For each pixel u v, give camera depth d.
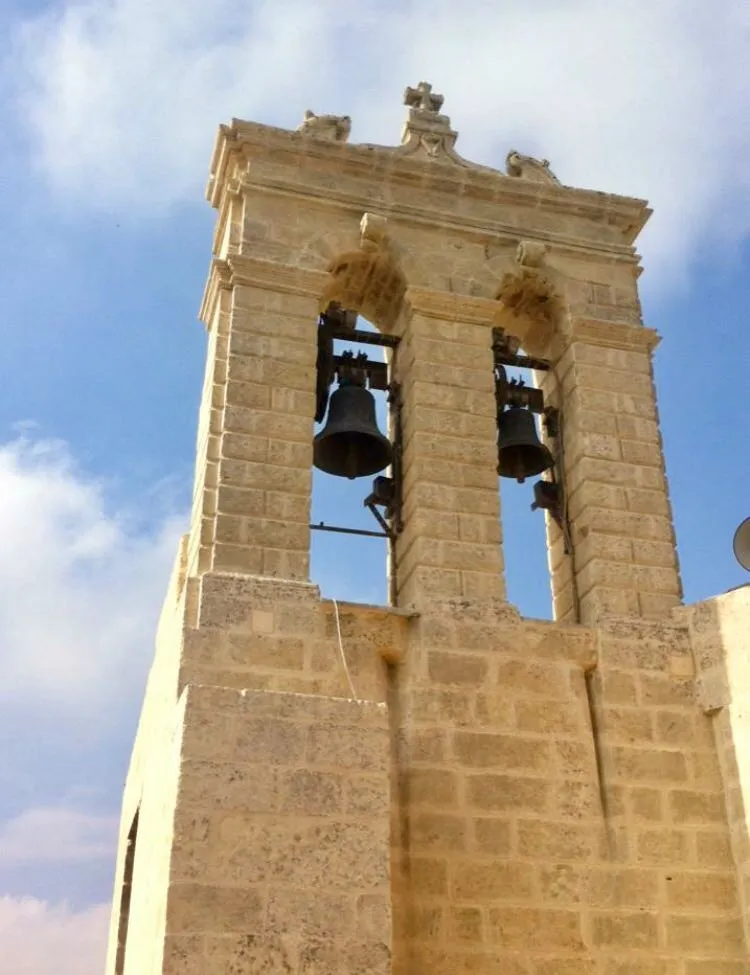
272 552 13.77
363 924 10.30
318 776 10.84
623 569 14.82
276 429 14.50
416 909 12.09
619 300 17.02
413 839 12.41
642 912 12.63
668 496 15.66
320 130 17.02
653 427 16.08
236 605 12.95
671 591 14.85
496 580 14.25
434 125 17.88
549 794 13.02
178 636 12.98
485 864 12.46
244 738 10.85
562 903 12.47
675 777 13.48
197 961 9.84
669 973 12.39
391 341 16.31
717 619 14.27
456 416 15.27
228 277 15.61
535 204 17.39
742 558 14.41
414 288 15.96
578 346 16.42
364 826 10.72
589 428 15.77
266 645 12.85
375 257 16.27
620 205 17.64
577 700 13.66
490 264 16.62
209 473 14.23
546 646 13.88
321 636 13.12
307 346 15.18
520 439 15.95
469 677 13.41
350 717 11.20
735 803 13.32
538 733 13.32
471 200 17.11
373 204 16.53
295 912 10.21
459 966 11.91
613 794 13.20
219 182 16.91
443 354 15.67
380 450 15.88
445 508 14.58
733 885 13.02
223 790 10.56
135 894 13.18
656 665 14.09
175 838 10.28
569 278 16.91
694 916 12.74
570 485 15.77
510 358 16.67
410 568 14.34
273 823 10.54
